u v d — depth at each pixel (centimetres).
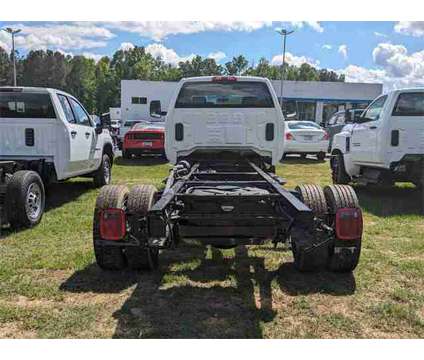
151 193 433
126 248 434
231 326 345
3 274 449
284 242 418
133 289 414
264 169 689
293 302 388
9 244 551
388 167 795
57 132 737
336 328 343
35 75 10312
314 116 4225
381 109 823
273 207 421
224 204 416
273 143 684
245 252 521
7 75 9956
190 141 685
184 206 416
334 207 425
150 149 1564
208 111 678
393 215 720
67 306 379
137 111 4053
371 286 423
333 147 1048
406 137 786
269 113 679
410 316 360
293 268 468
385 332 338
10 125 734
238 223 412
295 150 1567
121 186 446
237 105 680
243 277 444
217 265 478
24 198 609
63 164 745
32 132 734
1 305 380
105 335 331
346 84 4206
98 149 945
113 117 5031
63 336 330
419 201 841
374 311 371
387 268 471
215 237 416
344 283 430
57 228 626
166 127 687
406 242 569
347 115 966
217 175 573
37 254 509
